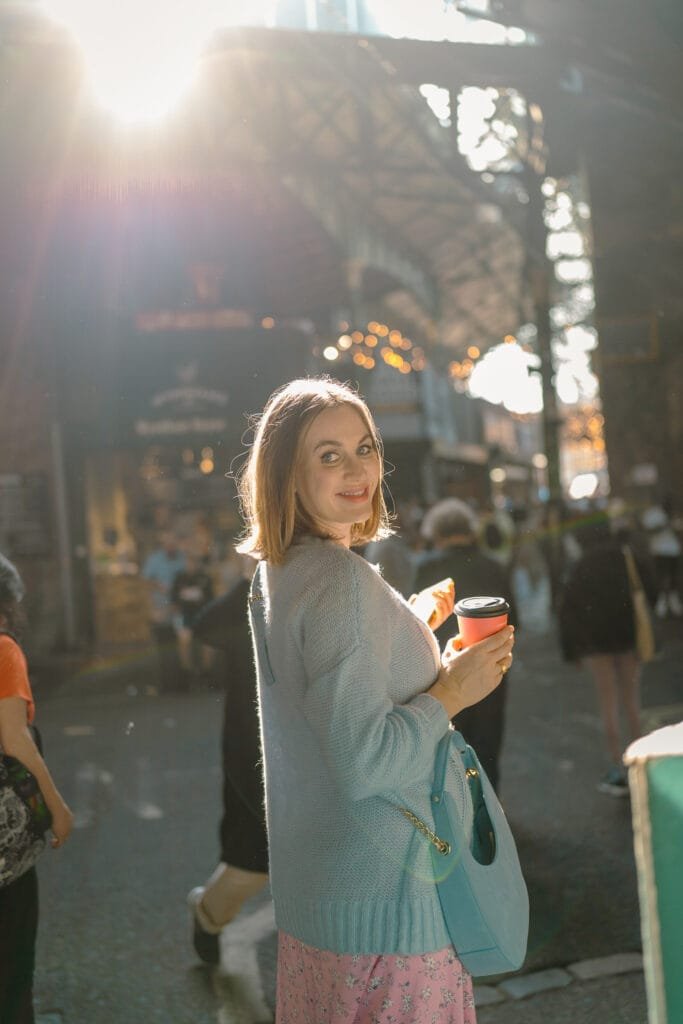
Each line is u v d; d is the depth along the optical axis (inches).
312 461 87.2
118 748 345.1
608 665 259.6
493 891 83.0
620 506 555.2
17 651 116.0
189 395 641.6
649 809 76.7
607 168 606.9
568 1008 144.5
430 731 81.1
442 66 430.6
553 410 695.7
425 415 1139.3
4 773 110.6
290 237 858.8
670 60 381.7
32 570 603.8
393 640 83.7
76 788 291.6
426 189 981.2
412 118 693.3
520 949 84.4
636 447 656.4
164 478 710.5
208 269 645.3
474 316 1817.2
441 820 82.7
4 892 114.4
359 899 81.2
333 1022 82.4
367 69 432.1
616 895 184.7
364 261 1035.3
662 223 605.3
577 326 1115.3
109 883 209.0
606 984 150.9
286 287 820.0
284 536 87.0
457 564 208.2
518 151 674.8
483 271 1470.2
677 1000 75.3
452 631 171.3
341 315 1085.8
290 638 82.7
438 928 81.8
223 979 162.4
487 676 86.5
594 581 253.0
